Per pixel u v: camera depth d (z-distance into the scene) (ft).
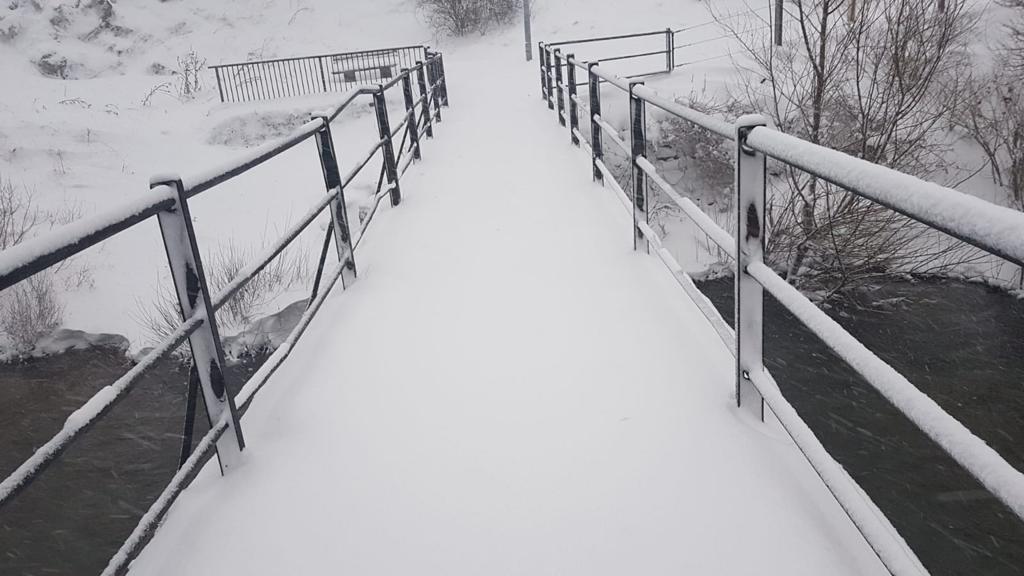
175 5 87.04
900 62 31.09
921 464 18.90
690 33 70.18
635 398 8.52
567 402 8.63
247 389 8.52
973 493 17.70
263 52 83.61
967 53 40.14
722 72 50.37
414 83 62.64
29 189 40.60
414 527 6.70
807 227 28.81
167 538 6.84
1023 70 38.81
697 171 41.57
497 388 9.20
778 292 6.42
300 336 11.63
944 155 38.91
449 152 28.81
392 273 14.48
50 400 23.11
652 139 41.52
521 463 7.50
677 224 38.06
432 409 8.85
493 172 24.12
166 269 30.94
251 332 23.47
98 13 80.84
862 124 31.12
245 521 6.98
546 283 12.98
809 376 23.77
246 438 8.52
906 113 31.32
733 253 7.57
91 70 75.51
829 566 5.59
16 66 71.36
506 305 12.12
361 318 12.16
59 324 26.81
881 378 4.56
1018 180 37.68
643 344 9.99
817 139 32.40
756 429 7.57
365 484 7.43
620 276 12.93
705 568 5.75
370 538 6.61
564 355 9.93
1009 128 38.37
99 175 43.88
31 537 16.37
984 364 24.17
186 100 66.03
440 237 16.84
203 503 7.31
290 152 45.83
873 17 31.45
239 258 28.45
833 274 29.91
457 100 49.14
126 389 5.88
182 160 48.37
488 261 14.65
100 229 5.57
